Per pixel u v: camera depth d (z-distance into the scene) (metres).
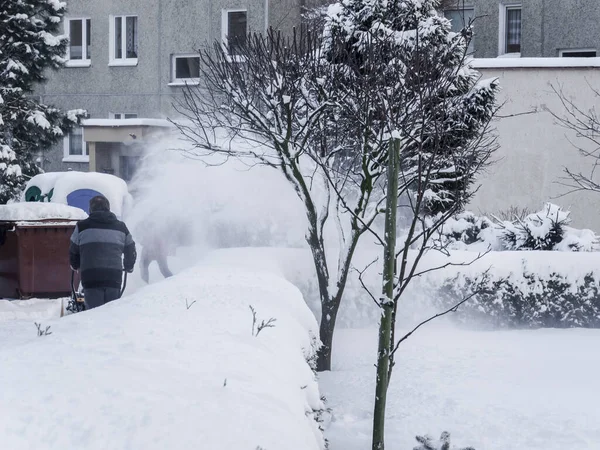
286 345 5.82
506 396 8.88
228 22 34.19
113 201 22.64
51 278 13.66
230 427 3.59
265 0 33.03
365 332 13.14
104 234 10.11
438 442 5.84
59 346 4.88
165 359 4.63
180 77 35.19
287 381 4.89
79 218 13.95
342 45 11.41
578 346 11.95
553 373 10.07
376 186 13.57
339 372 10.38
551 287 13.70
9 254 13.75
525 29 29.91
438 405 8.55
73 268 10.32
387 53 10.90
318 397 5.54
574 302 13.71
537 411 8.24
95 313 6.81
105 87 36.06
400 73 10.21
